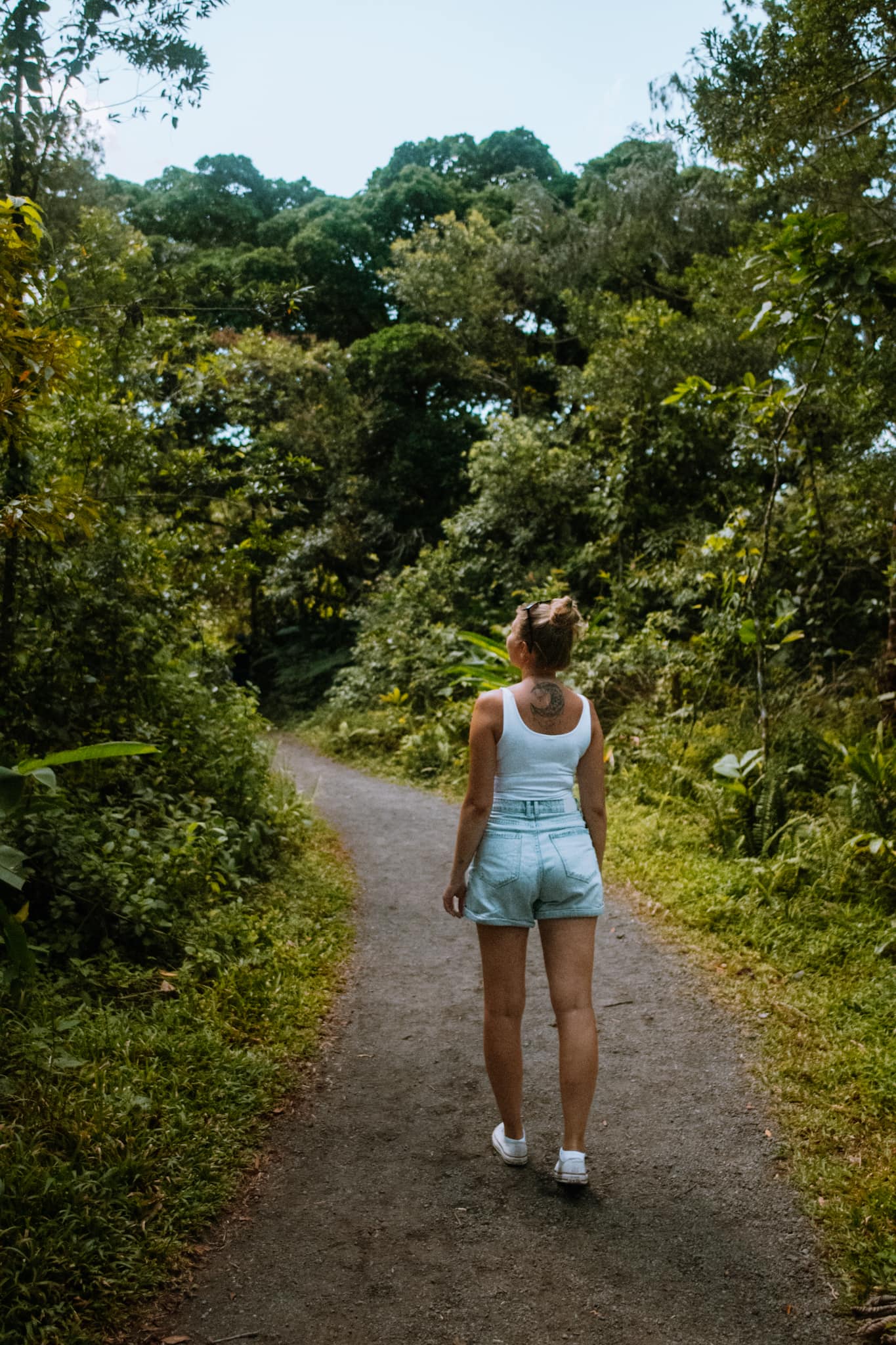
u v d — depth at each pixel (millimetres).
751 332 6023
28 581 4941
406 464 19734
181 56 4688
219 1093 3066
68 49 4574
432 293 18812
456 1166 2826
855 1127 2928
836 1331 2121
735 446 10461
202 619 8016
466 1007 4090
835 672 8492
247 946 4418
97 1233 2352
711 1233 2482
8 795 2928
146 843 4574
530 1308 2207
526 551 14234
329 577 18453
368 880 6121
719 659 8477
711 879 5391
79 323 6039
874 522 8453
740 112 6430
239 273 20578
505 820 2697
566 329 17750
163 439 8453
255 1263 2359
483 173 25359
